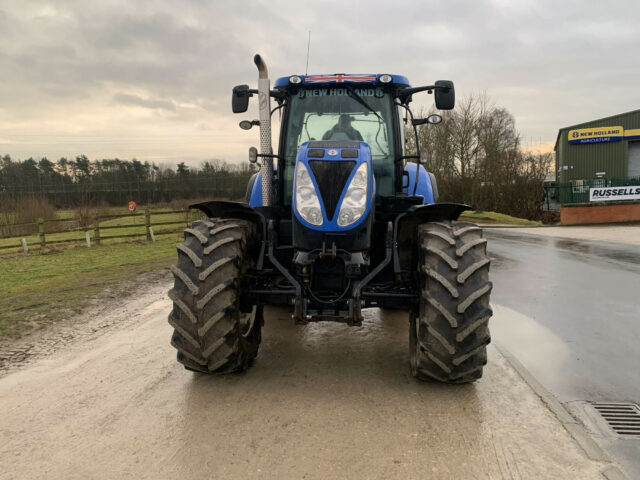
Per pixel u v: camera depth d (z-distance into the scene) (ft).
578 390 11.40
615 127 107.65
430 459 8.19
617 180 88.43
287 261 13.29
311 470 7.84
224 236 10.96
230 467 7.94
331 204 11.03
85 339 15.34
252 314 13.11
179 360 11.17
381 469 7.88
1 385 11.51
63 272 30.89
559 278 26.71
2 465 8.07
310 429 9.21
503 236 56.80
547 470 7.90
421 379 11.50
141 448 8.56
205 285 10.50
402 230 12.28
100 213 84.07
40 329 16.55
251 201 16.80
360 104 15.02
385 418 9.67
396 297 11.54
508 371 12.33
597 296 21.89
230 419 9.62
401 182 15.12
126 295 22.53
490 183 112.27
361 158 11.36
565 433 9.12
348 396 10.73
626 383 11.83
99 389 11.21
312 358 13.38
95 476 7.73
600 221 79.05
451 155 115.44
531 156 113.29
